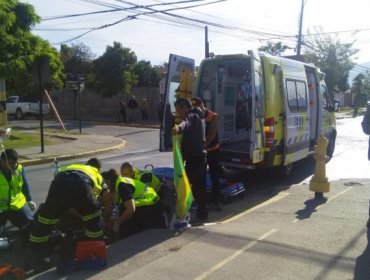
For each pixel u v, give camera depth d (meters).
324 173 8.27
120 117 33.69
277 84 9.62
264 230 6.04
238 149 10.04
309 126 11.59
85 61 51.94
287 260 4.92
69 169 5.18
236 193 8.34
